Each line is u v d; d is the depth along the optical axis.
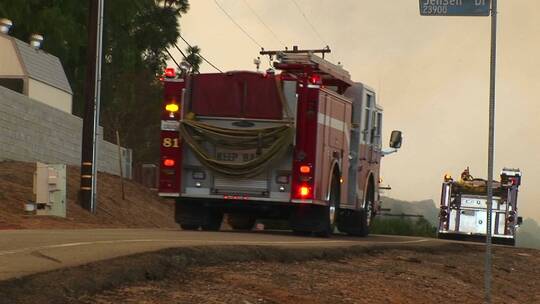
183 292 16.64
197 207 34.69
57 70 62.47
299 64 34.09
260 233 34.00
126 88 80.25
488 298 20.11
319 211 33.56
